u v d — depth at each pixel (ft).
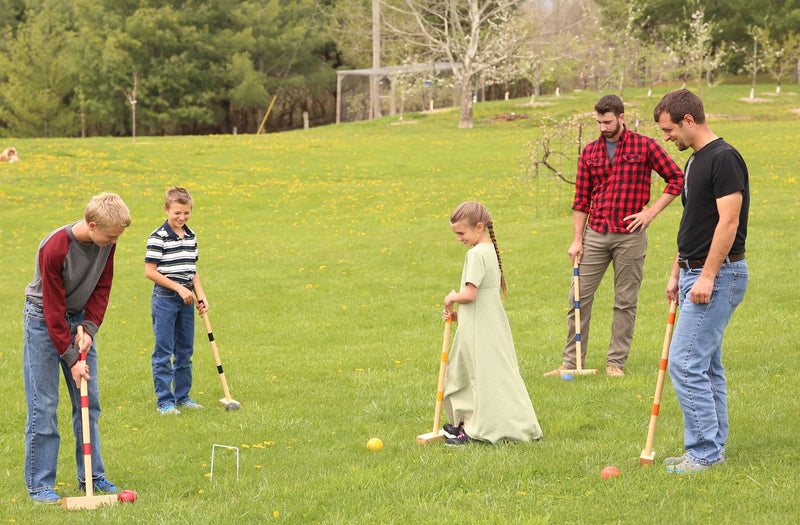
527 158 71.31
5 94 198.49
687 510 14.06
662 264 43.34
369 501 15.47
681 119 15.69
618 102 24.29
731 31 160.76
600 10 149.38
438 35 163.02
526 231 55.26
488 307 18.58
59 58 197.67
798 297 34.40
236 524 14.66
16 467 19.19
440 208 69.21
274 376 27.55
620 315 25.03
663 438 18.34
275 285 45.44
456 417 19.16
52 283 15.61
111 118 197.77
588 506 14.56
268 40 202.59
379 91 188.24
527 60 142.92
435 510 14.74
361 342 32.83
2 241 62.75
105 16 190.60
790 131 100.17
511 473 16.48
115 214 15.52
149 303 42.45
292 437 20.58
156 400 25.04
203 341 34.06
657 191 64.64
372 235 59.36
